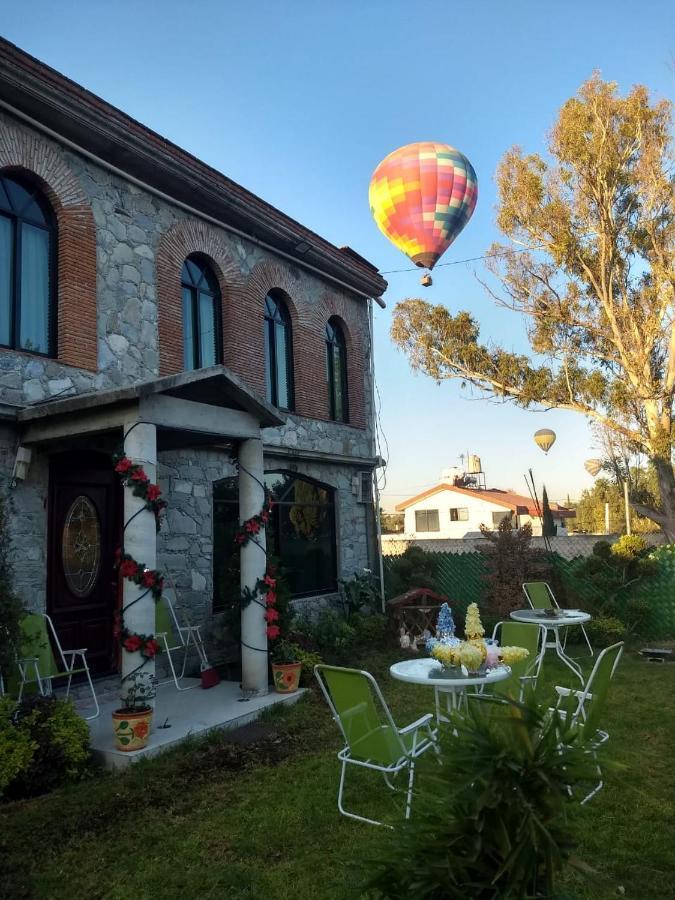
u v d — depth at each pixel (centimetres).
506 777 244
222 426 692
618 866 367
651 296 1588
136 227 830
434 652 491
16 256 702
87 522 776
